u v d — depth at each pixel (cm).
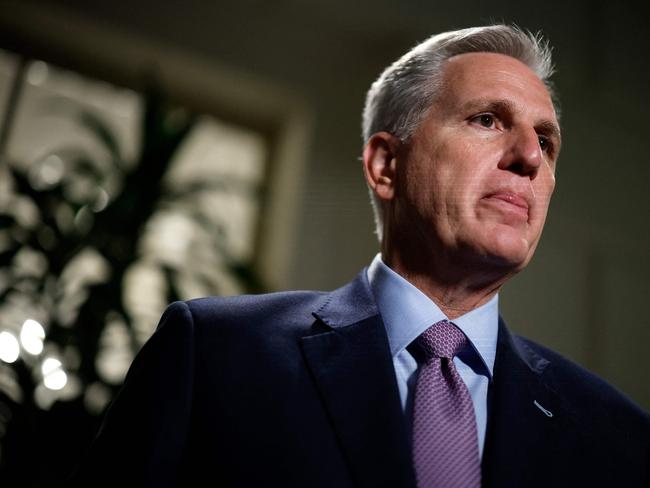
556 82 342
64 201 193
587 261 333
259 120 333
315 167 312
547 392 88
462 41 104
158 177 201
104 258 189
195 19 309
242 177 321
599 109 353
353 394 79
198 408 81
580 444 83
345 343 85
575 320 321
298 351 85
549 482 77
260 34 318
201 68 308
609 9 365
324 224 303
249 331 87
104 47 302
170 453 79
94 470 80
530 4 342
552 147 99
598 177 345
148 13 303
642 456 86
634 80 360
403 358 87
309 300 98
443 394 81
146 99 207
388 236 103
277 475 74
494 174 92
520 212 90
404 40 317
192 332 87
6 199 267
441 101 99
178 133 204
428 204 94
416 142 99
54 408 166
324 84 324
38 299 184
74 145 294
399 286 93
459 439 77
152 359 86
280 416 78
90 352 177
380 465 73
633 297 336
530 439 80
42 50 298
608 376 320
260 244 310
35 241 188
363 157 110
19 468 162
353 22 320
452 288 95
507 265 90
